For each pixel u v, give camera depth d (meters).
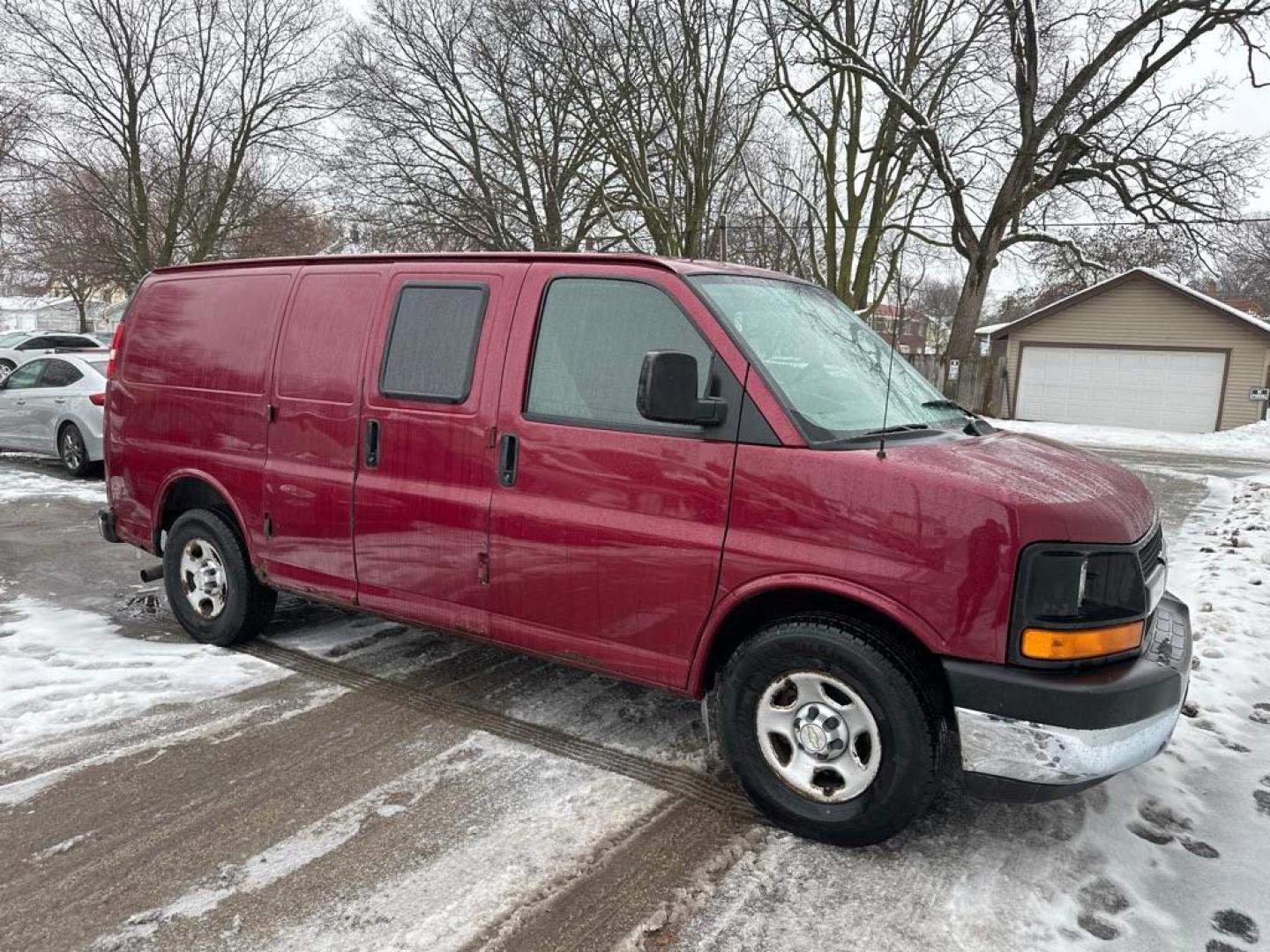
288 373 4.28
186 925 2.56
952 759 3.25
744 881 2.81
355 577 4.10
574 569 3.40
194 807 3.19
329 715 4.00
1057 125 23.31
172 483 4.86
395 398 3.89
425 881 2.78
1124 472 3.45
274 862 2.87
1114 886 2.82
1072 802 3.33
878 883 2.81
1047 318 25.80
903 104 20.80
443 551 3.75
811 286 4.13
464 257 3.86
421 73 27.81
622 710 4.09
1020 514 2.67
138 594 5.81
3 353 21.39
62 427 10.34
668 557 3.19
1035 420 26.22
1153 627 3.13
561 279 3.56
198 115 28.70
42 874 2.78
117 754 3.59
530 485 3.51
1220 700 4.32
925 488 2.78
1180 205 21.41
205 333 4.68
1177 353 24.08
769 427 3.03
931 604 2.75
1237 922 2.65
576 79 21.81
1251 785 3.50
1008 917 2.65
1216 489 11.75
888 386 3.22
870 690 2.84
